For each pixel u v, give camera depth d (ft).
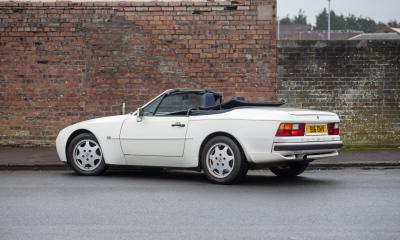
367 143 52.85
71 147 39.58
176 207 27.99
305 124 34.81
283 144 33.88
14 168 43.29
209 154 35.45
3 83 53.01
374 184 35.12
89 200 29.91
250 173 41.52
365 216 25.79
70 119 52.80
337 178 37.96
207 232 23.00
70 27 52.60
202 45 52.29
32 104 52.95
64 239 22.04
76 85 52.75
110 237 22.30
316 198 30.27
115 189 33.50
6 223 24.70
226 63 52.29
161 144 36.94
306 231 23.09
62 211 27.12
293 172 38.65
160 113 37.35
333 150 36.63
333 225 24.09
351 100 52.65
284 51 52.39
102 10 52.47
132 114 38.47
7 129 53.11
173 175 40.14
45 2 52.54
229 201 29.53
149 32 52.44
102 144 38.83
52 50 52.75
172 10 52.26
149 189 33.50
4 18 52.75
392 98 52.70
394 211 26.84
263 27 52.11
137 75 52.54
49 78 52.80
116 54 52.60
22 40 52.75
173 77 52.47
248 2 52.08
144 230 23.36
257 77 52.29
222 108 36.63
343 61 52.49
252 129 34.30
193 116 36.19
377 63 52.54
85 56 52.60
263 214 26.30
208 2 52.13
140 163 37.96
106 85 52.65
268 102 37.60
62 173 40.96
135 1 52.37
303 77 52.42
